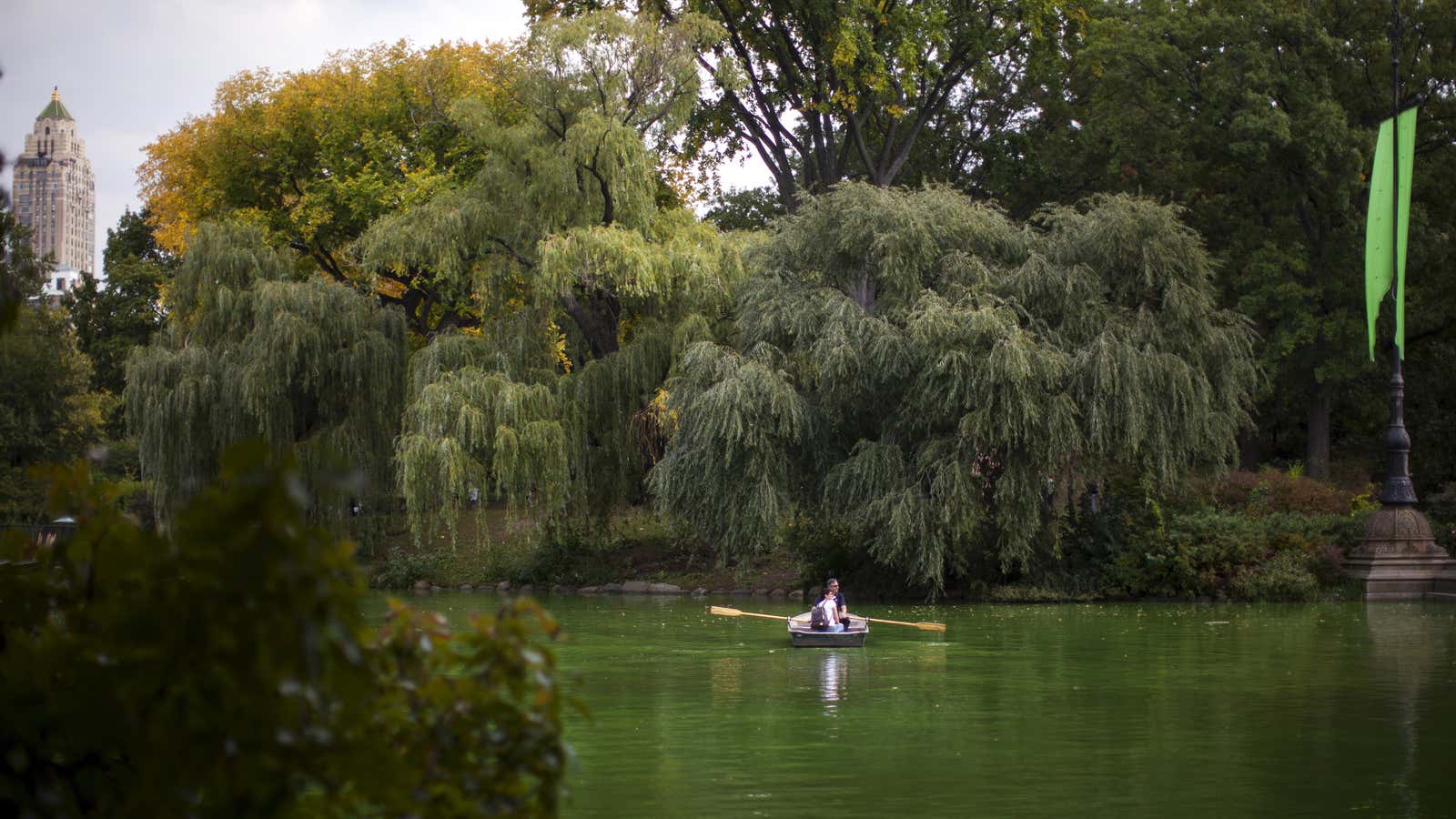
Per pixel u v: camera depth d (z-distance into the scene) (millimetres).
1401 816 10336
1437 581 32469
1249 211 44562
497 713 3928
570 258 31109
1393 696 16656
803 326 29953
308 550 3236
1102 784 11570
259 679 3229
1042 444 28250
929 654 21750
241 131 46094
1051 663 20375
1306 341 41688
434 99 44562
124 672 3402
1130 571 32938
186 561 3240
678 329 33375
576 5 43219
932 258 30203
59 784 3793
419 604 32281
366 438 34000
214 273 34781
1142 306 29453
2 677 3617
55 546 4258
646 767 12375
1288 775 11898
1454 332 45625
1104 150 46344
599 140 32656
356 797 3699
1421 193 43156
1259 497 36094
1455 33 41938
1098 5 48594
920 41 42156
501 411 30984
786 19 43750
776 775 11969
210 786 3395
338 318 34000
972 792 11266
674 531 32812
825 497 30047
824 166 45875
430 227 32969
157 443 33031
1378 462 46688
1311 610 29859
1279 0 42250
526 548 40219
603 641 24156
